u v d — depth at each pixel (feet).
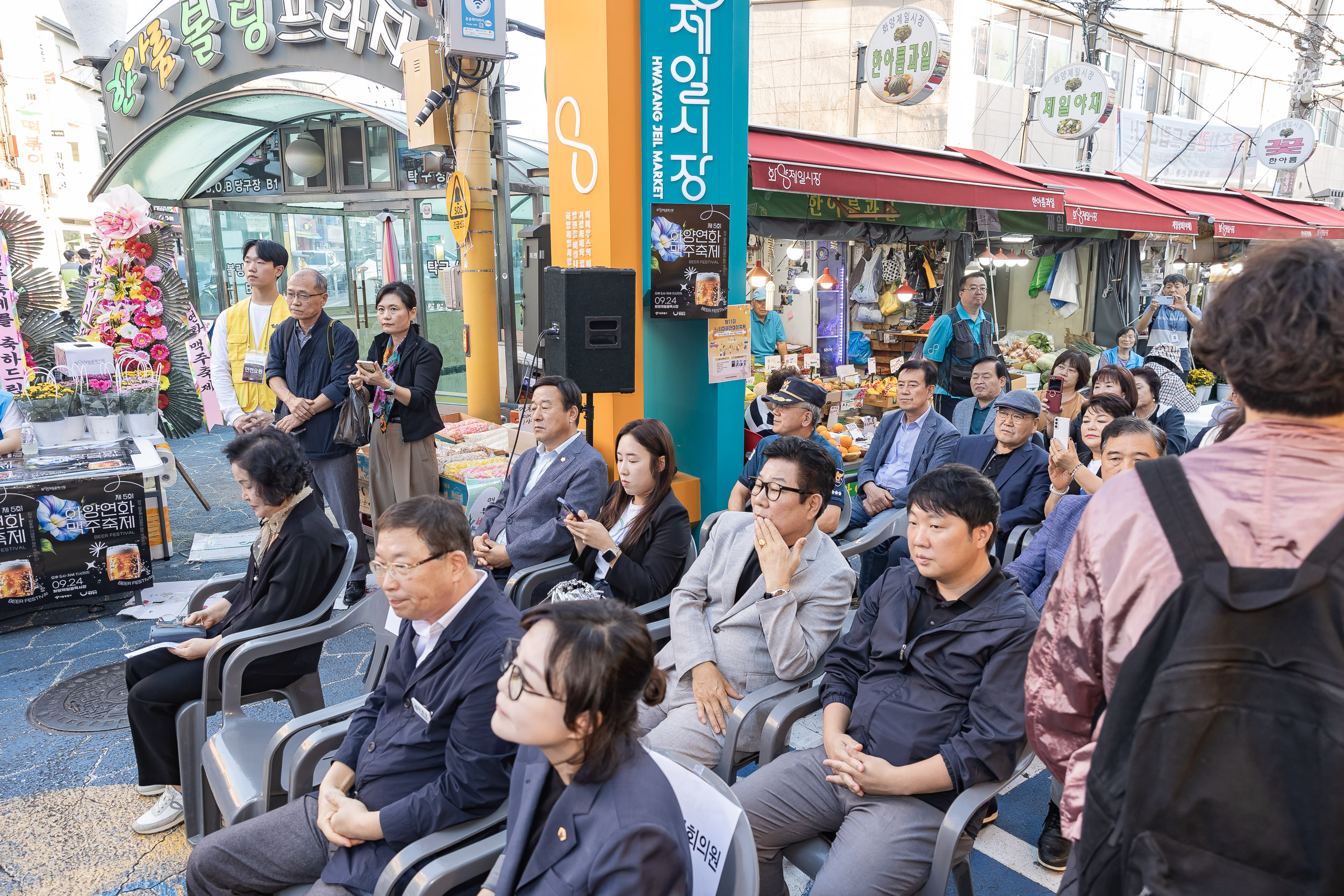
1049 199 22.48
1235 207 37.09
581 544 10.86
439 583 6.51
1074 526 10.08
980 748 6.40
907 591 7.49
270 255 16.62
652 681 4.85
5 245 19.02
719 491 14.67
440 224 29.91
